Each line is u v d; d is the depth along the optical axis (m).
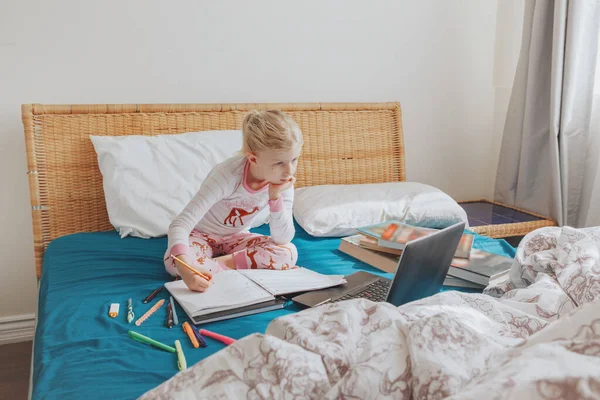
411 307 0.98
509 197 2.63
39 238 1.95
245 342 0.79
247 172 1.55
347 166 2.45
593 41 2.19
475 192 2.84
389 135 2.53
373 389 0.69
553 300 1.07
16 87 2.03
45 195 1.98
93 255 1.68
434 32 2.60
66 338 1.15
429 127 2.70
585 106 2.24
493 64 2.73
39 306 1.46
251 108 2.27
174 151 2.01
